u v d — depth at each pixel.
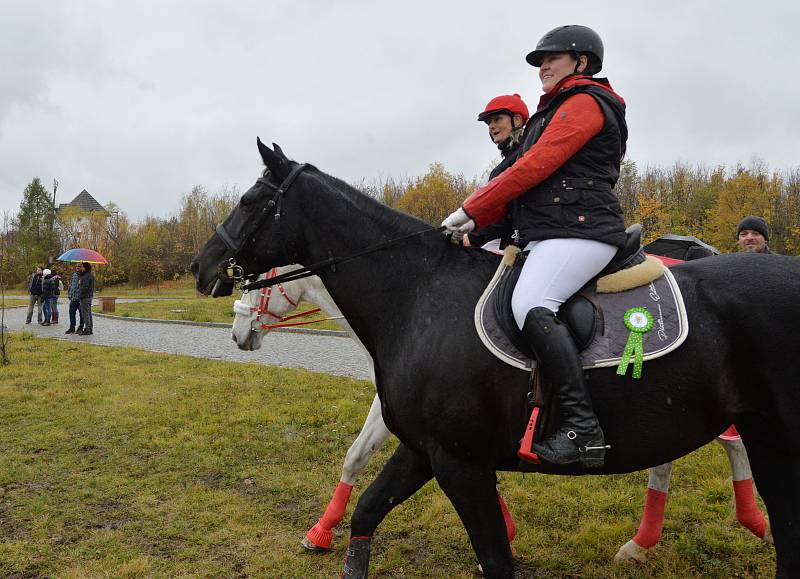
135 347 11.90
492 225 2.64
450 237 2.43
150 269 42.47
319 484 4.47
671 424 2.08
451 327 2.26
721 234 30.28
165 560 3.32
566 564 3.25
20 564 3.27
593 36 2.29
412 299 2.42
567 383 1.98
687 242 3.97
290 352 11.30
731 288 2.10
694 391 2.06
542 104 2.43
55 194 48.25
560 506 4.02
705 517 3.73
